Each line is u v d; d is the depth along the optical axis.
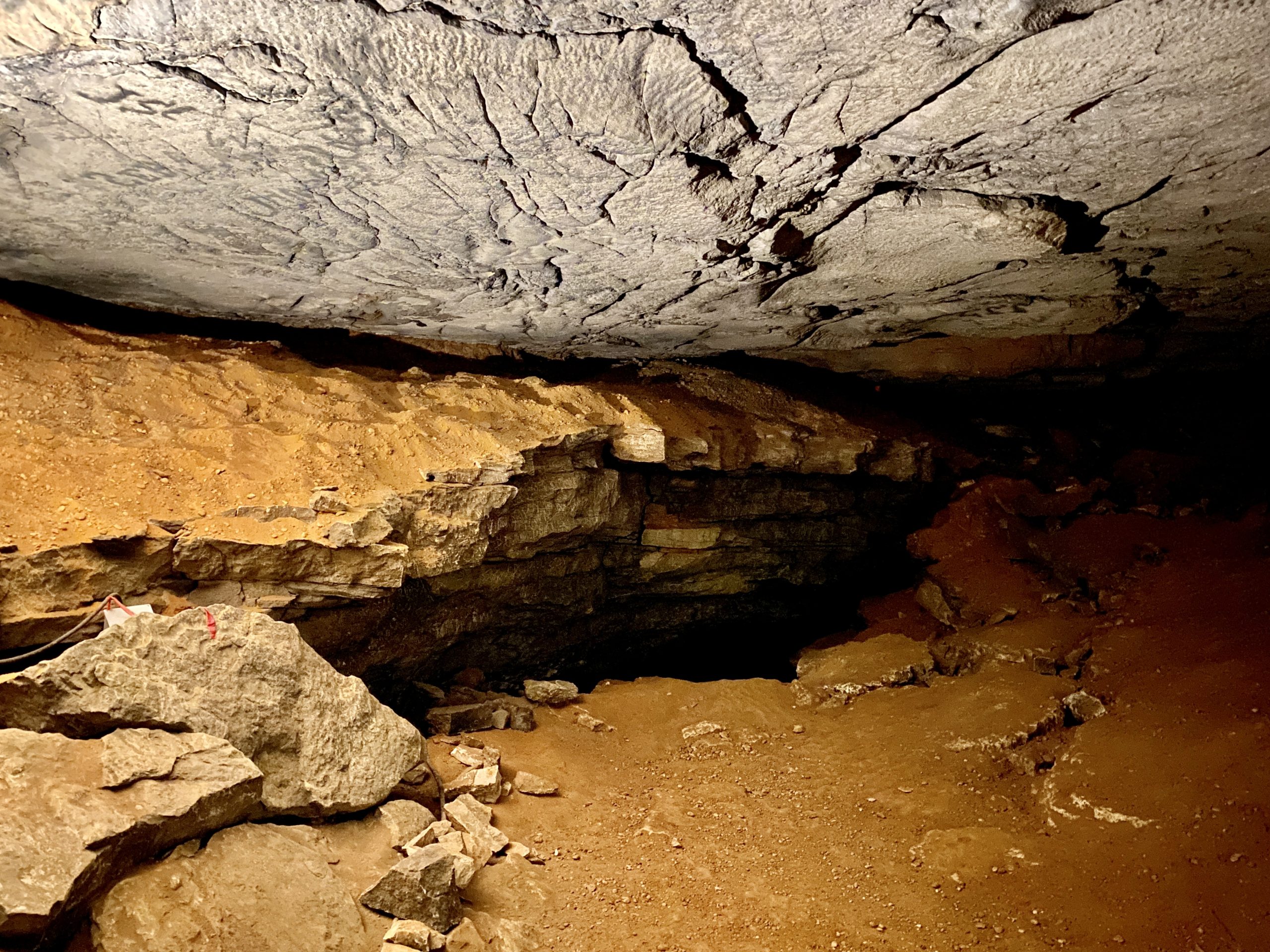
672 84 3.47
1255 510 8.88
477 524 5.85
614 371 8.89
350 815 4.15
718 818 5.50
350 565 4.98
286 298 6.17
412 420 6.07
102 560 4.19
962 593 9.30
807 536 9.59
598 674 8.72
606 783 5.81
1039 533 9.85
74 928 2.90
